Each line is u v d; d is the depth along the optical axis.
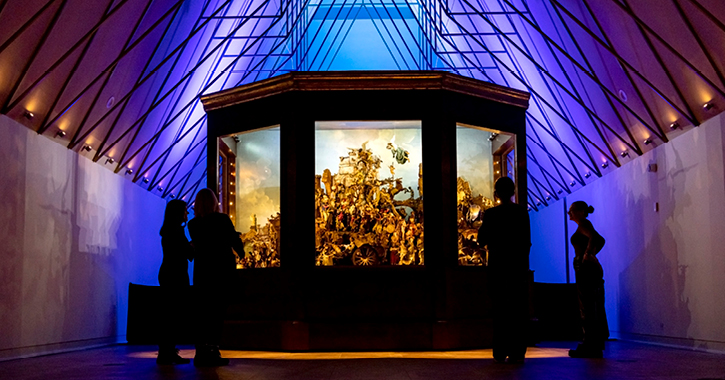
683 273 9.23
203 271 6.38
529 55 10.50
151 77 9.94
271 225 8.77
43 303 8.58
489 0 11.22
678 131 9.28
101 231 10.64
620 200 11.47
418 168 8.62
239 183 9.09
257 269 8.71
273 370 5.71
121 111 9.86
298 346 8.23
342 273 8.38
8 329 7.65
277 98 8.80
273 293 8.52
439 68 13.66
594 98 10.49
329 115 8.61
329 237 8.50
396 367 5.91
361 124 8.70
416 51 14.05
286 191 8.55
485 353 7.69
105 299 10.77
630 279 11.07
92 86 8.78
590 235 7.22
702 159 8.68
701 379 4.84
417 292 8.37
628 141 10.67
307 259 8.40
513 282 6.35
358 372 5.46
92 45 8.12
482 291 8.79
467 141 8.95
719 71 7.69
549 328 11.13
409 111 8.61
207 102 9.44
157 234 13.63
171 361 6.68
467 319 8.54
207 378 5.07
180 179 13.93
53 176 8.90
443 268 8.39
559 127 12.29
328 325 8.26
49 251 8.77
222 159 9.30
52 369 6.22
